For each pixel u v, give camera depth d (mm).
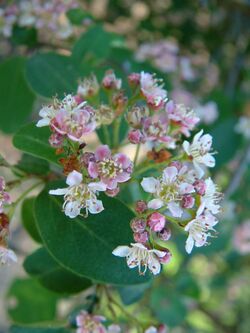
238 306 245
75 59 107
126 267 77
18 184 83
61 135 72
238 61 175
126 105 85
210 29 186
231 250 193
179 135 84
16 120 122
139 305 157
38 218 79
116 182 71
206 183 75
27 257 92
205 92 187
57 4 127
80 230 78
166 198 73
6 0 133
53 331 101
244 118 151
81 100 79
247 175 168
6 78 120
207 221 75
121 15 192
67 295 95
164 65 155
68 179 69
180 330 210
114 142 87
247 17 176
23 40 129
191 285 166
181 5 184
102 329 87
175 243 158
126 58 140
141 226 72
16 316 120
